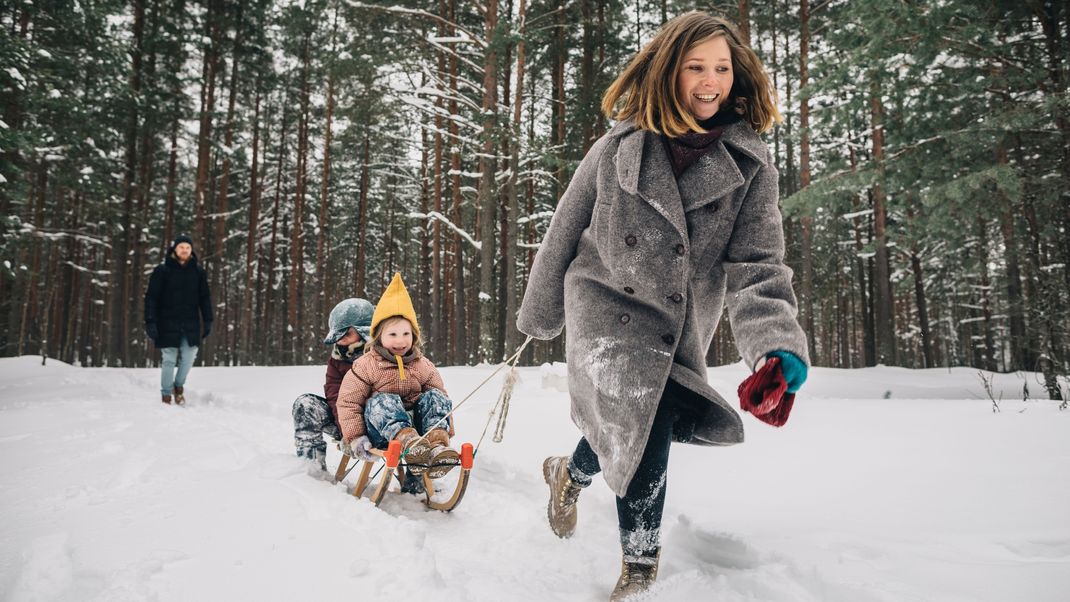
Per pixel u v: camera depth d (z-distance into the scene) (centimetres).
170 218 2512
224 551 215
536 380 823
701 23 193
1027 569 184
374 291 4031
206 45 2284
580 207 218
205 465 360
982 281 2136
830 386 1243
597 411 195
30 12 1339
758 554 221
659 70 192
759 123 210
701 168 194
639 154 195
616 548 251
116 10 1484
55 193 2131
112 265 2734
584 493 322
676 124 191
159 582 189
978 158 1277
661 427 200
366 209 3120
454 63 1795
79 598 179
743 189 199
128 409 639
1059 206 1149
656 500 195
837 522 250
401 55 1465
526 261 2492
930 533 228
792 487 306
